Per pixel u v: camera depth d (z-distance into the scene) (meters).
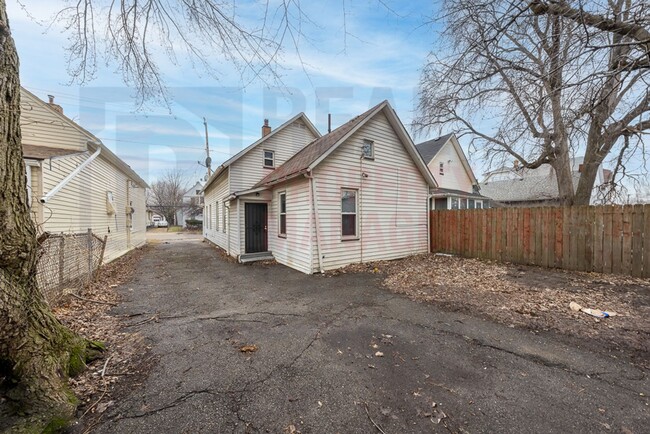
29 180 6.42
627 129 5.77
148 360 2.89
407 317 4.15
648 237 6.08
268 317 4.21
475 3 4.08
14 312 2.00
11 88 2.05
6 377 1.95
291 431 1.92
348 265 8.27
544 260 7.70
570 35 3.50
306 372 2.67
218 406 2.17
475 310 4.36
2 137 1.98
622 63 3.77
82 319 4.01
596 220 6.80
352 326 3.84
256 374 2.64
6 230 2.00
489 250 9.02
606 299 4.69
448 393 2.34
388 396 2.31
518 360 2.86
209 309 4.60
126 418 2.03
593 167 8.82
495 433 1.89
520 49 4.52
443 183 19.67
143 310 4.53
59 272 4.68
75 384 2.40
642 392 2.31
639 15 3.46
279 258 9.41
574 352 3.00
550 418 2.03
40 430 1.83
